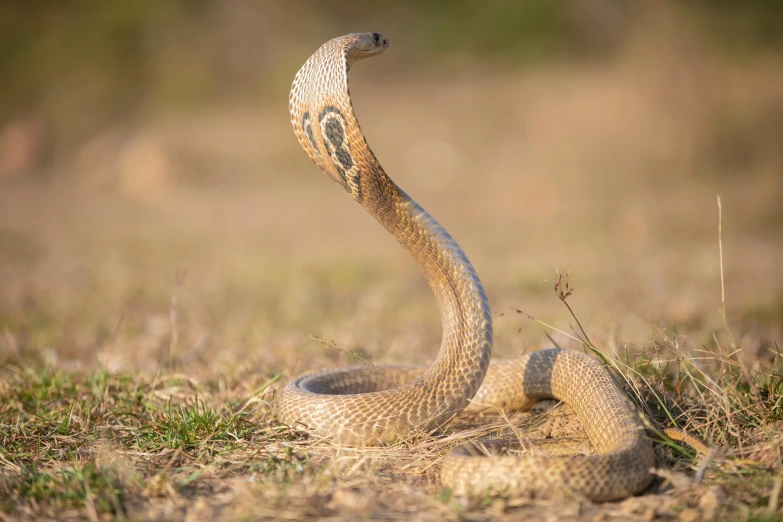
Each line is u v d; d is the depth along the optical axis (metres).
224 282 43.03
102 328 32.22
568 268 42.38
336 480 14.76
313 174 87.94
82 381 22.14
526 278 39.88
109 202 80.56
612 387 16.52
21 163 97.62
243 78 108.88
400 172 80.31
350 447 16.59
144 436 17.34
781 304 30.56
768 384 17.59
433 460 15.81
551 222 60.34
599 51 106.81
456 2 119.50
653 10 85.88
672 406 17.47
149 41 110.19
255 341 27.73
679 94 76.38
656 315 27.31
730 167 71.88
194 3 114.31
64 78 106.62
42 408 19.78
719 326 26.20
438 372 17.00
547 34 110.75
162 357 25.64
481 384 18.00
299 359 24.36
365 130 90.81
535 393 18.77
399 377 20.23
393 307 35.69
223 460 15.94
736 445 15.75
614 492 13.66
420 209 16.64
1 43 108.88
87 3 112.31
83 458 16.41
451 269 16.88
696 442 14.77
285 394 18.06
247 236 61.25
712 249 47.34
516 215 64.31
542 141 79.88
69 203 80.81
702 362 20.59
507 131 86.31
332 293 39.47
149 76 107.88
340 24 117.69
